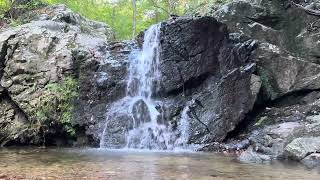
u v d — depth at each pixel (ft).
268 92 46.93
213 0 65.26
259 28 52.31
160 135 42.27
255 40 49.42
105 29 66.18
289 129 37.04
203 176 24.88
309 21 51.75
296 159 32.37
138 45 49.49
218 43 45.70
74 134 43.50
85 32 60.54
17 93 44.86
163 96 45.24
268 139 37.06
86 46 49.01
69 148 41.22
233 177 24.72
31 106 44.01
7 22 60.13
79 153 36.52
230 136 42.80
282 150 34.71
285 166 29.55
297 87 47.24
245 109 43.34
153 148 41.55
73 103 44.52
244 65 46.47
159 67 45.62
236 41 49.34
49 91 44.65
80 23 63.72
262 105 46.85
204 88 44.65
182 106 43.55
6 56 46.68
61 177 23.90
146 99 46.19
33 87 45.06
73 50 47.03
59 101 44.21
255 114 45.62
